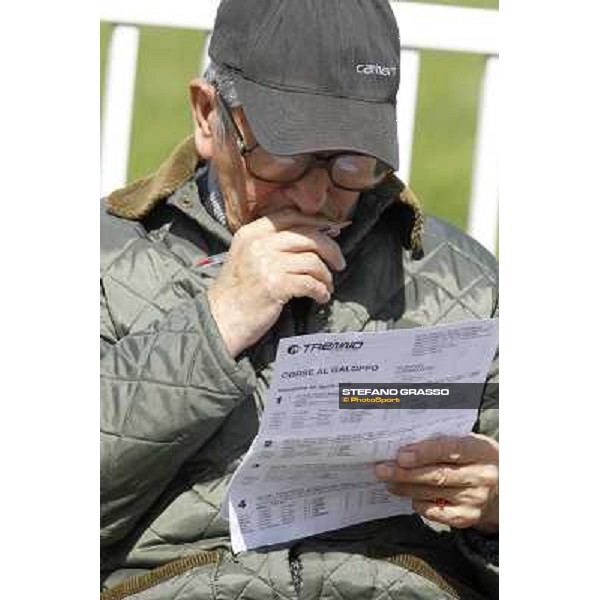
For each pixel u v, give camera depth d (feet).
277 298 20.24
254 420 21.03
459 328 19.65
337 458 20.34
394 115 20.85
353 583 20.54
